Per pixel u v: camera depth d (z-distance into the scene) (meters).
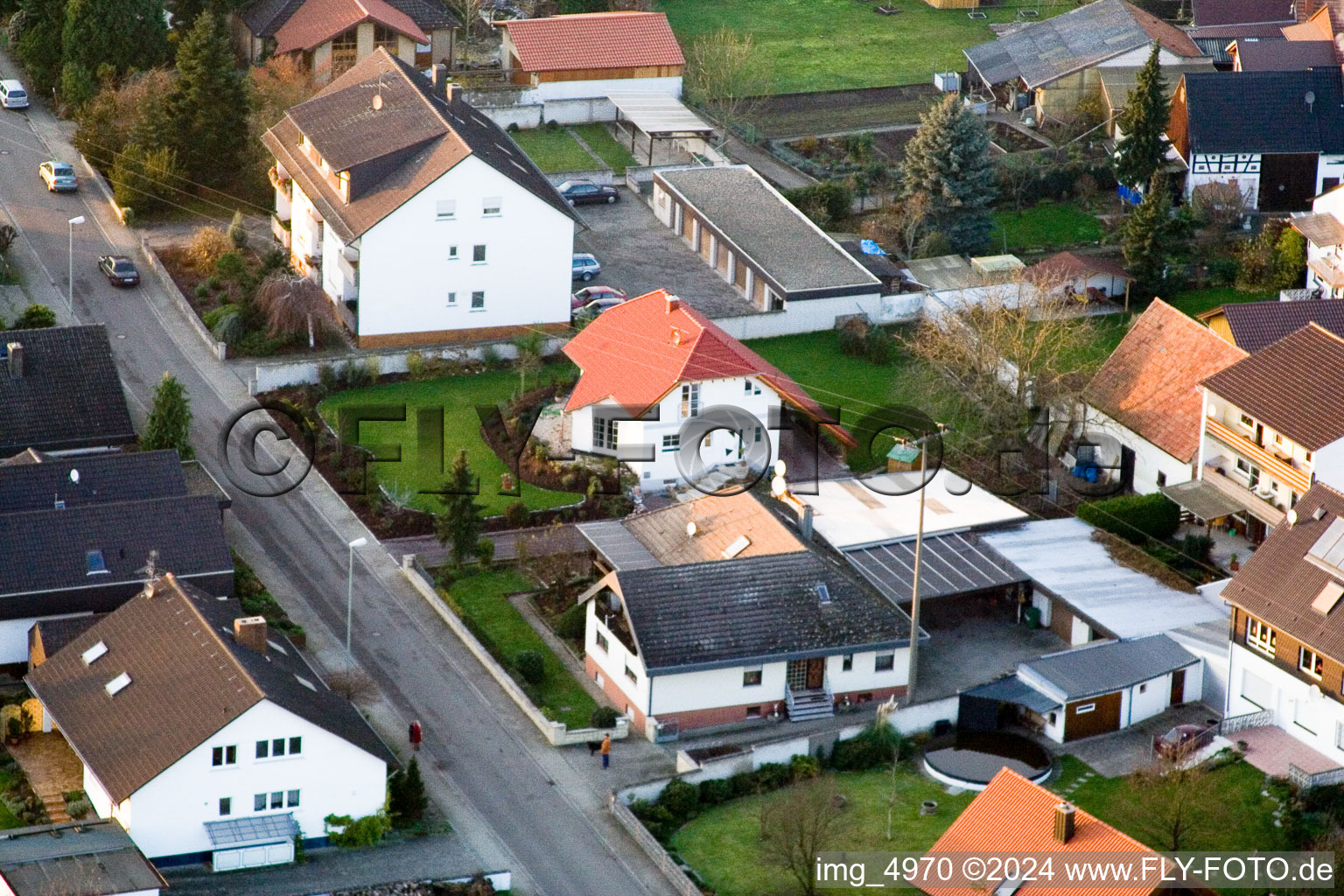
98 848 171.00
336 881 175.38
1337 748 192.62
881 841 181.75
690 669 197.75
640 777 193.25
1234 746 194.75
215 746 175.12
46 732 192.50
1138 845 165.12
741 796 190.00
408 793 184.12
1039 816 169.00
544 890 176.50
